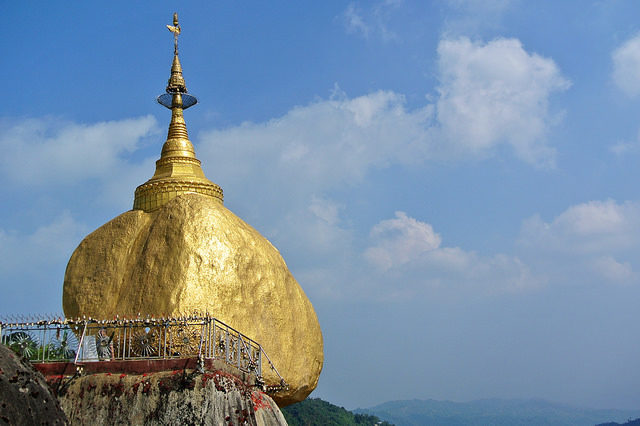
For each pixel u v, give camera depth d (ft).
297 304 112.57
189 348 93.66
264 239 115.24
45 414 60.70
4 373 58.34
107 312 102.42
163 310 98.63
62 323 87.20
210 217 106.73
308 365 111.96
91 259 108.47
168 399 79.66
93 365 83.97
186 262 101.65
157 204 114.01
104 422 80.07
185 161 121.60
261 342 103.09
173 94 128.57
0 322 85.05
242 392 84.74
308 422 440.45
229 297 101.45
